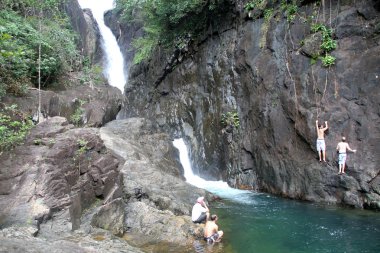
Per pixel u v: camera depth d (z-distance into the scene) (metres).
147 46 24.03
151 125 19.00
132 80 25.39
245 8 16.05
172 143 18.23
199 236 8.93
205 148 17.58
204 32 19.12
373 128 11.54
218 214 11.07
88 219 8.16
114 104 18.64
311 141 12.62
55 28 18.50
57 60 17.41
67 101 15.42
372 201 11.05
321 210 11.30
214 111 17.52
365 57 12.18
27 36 15.30
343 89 12.31
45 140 9.12
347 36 12.68
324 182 12.18
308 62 13.27
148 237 8.70
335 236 9.00
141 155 14.25
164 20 21.20
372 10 12.25
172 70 21.58
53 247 5.91
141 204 9.77
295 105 13.27
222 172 16.42
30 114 12.91
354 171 11.51
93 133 10.05
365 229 9.41
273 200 12.80
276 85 14.14
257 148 14.70
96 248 6.62
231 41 17.16
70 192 8.23
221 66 17.48
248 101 15.46
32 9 18.05
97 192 9.12
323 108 12.54
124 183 10.77
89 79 19.39
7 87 12.98
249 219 10.53
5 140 8.99
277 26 14.58
